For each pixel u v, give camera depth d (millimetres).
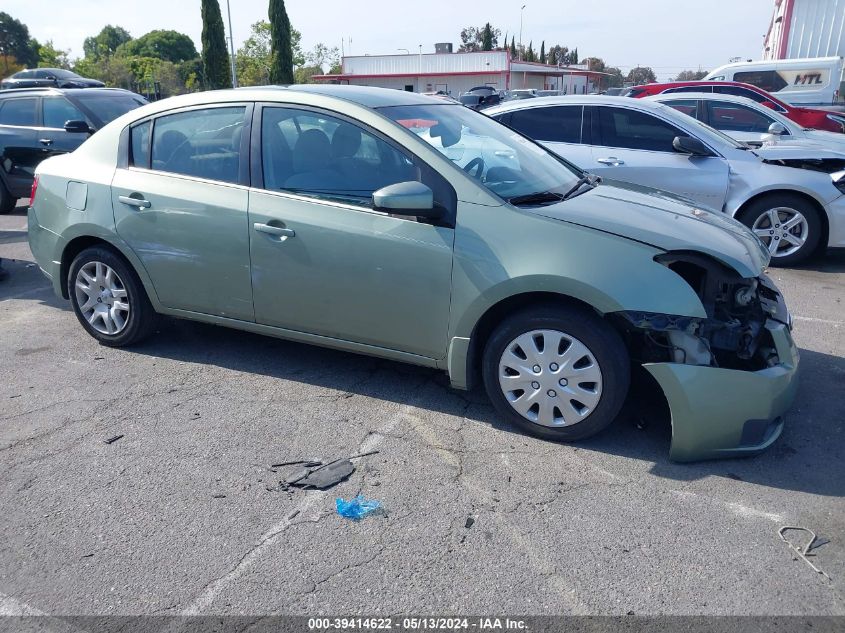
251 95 4145
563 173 4355
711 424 3248
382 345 3865
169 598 2521
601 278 3246
